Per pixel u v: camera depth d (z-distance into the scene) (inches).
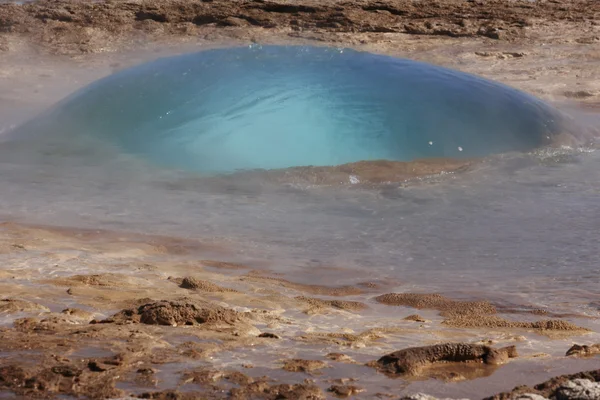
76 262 461.7
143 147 738.2
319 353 303.9
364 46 1302.9
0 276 419.8
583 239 527.2
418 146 728.3
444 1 1514.5
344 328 357.4
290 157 711.7
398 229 558.9
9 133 816.3
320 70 789.9
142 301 377.1
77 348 294.4
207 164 705.6
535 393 242.8
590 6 1515.7
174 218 581.9
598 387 232.7
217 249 515.8
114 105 790.5
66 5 1439.5
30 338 305.3
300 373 275.1
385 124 738.2
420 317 387.5
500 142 744.3
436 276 469.1
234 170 693.3
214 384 261.1
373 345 321.7
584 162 719.7
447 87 784.3
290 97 755.4
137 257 489.4
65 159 725.9
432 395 255.3
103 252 491.8
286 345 314.8
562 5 1515.7
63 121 796.0
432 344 320.5
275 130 729.0
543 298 424.2
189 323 344.2
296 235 547.8
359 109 749.9
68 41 1331.2
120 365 275.9
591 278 457.4
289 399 249.0
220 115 749.3
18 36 1343.5
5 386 254.4
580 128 815.7
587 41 1317.7
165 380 263.6
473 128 746.2
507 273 470.3
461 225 564.4
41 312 352.2
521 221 569.0
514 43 1315.2
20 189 649.6
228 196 636.7
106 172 694.5
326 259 501.4
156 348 299.3
